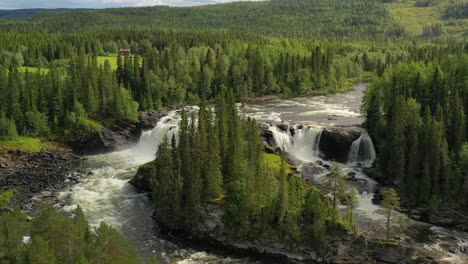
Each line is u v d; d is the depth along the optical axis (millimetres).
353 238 75625
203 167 85188
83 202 98875
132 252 59188
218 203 82938
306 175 109375
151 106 172375
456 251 77812
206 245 81438
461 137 101250
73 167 126062
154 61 195000
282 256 76938
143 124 153250
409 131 102500
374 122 124188
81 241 56062
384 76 134750
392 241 77312
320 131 129875
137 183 107250
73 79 156375
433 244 80000
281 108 178125
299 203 79750
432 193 94125
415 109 111375
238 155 87188
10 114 140625
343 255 75438
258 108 178625
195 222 83750
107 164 129625
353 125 138125
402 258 74750
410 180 97125
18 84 145750
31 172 120750
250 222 79500
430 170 94562
